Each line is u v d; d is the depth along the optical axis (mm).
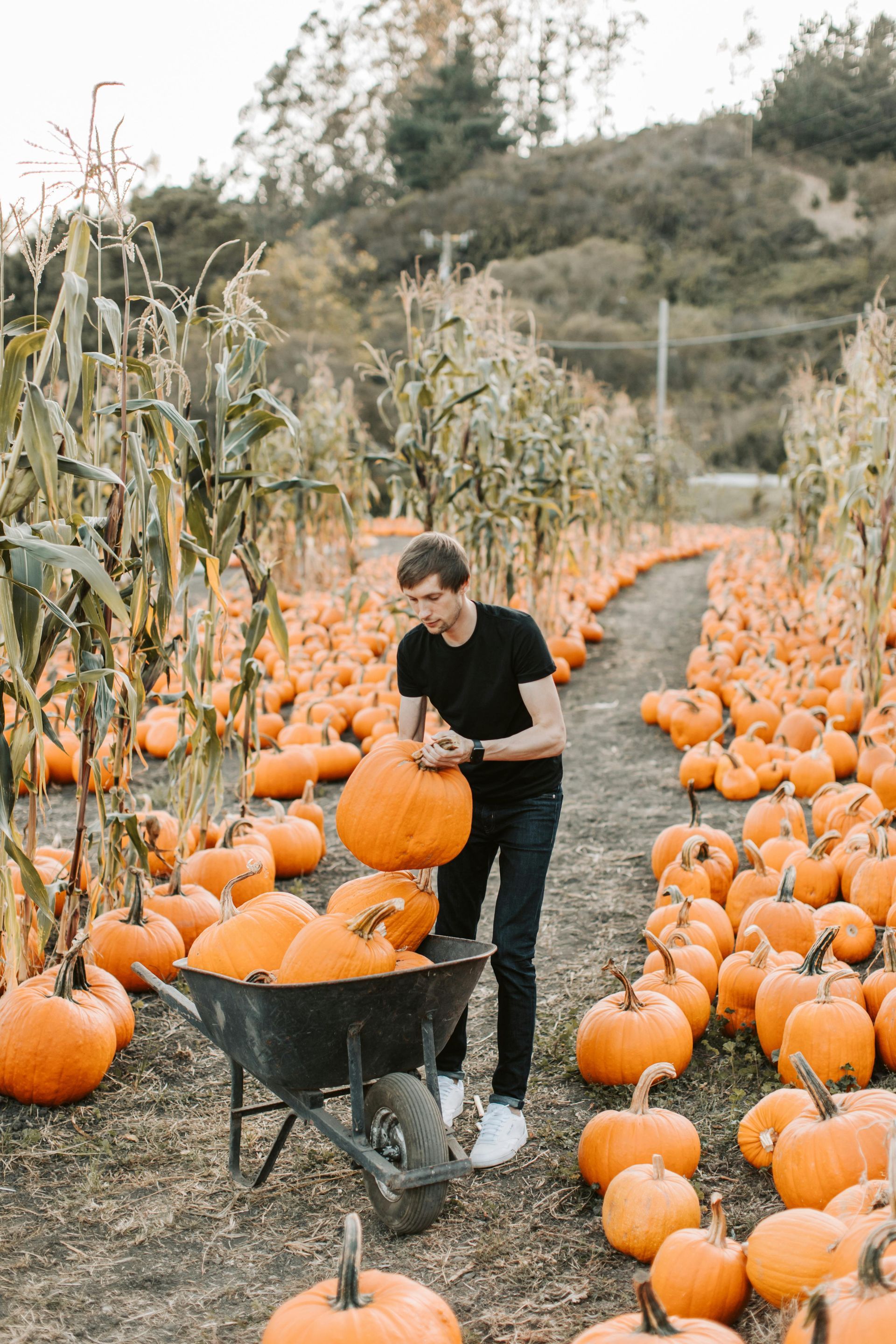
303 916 2949
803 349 47781
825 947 3273
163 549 3666
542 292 53344
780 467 12500
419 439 7535
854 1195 2246
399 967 2680
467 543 8070
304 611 11320
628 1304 2355
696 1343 1737
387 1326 1828
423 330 7660
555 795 3078
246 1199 2791
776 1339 2109
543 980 4086
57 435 3438
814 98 62406
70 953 3232
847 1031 2998
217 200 39500
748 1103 3145
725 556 17766
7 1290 2436
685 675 9938
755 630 10086
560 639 10203
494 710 3006
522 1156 2959
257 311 4777
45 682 7527
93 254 20984
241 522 4645
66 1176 2889
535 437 8961
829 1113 2484
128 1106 3240
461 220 58281
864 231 55781
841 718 6547
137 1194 2812
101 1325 2322
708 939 3855
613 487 15250
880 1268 1739
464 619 2934
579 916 4719
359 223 59438
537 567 10062
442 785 2775
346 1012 2441
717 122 63938
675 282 54281
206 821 4980
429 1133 2441
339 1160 2961
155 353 4023
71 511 3725
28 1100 3164
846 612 9438
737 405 45938
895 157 61031
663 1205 2453
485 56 70000
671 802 6316
